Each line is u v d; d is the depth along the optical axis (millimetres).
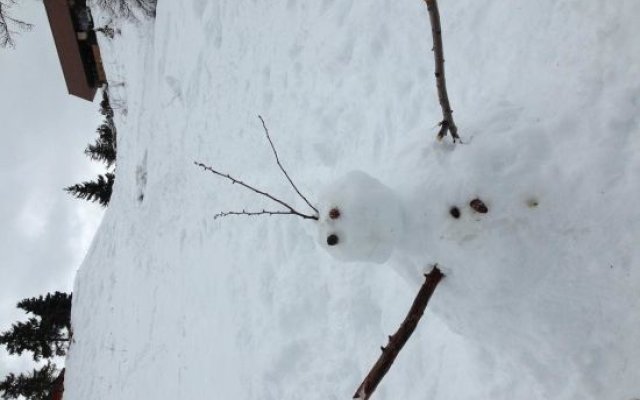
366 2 3055
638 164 1350
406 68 2699
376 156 2770
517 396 1780
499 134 1409
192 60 5258
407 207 1392
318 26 3436
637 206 1318
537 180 1338
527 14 2016
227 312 3553
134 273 5848
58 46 9492
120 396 5074
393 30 2830
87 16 9336
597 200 1333
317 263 3008
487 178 1321
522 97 1770
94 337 6863
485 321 1463
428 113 2490
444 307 1510
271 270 3297
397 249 1436
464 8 2350
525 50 1986
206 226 4285
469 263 1334
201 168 4684
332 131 3145
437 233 1340
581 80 1618
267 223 3467
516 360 1591
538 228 1312
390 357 1221
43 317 13352
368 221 1289
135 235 6164
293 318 2996
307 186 3211
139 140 6812
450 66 2381
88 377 6473
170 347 4289
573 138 1415
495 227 1299
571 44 1777
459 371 2023
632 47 1564
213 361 3529
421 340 2232
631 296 1320
